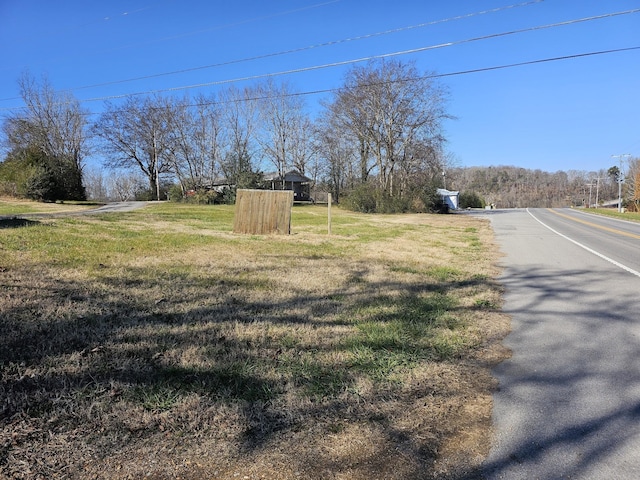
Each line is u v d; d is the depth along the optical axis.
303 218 24.50
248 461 2.24
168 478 2.10
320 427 2.58
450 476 2.18
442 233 16.95
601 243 13.54
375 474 2.18
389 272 7.69
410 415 2.77
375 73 35.03
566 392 3.15
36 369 3.16
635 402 2.99
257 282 6.49
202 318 4.59
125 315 4.58
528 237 15.58
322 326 4.45
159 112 48.16
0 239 9.16
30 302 4.81
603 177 97.81
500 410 2.87
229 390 2.96
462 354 3.88
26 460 2.16
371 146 38.03
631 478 2.17
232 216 22.53
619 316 5.18
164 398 2.82
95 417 2.57
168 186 54.56
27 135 44.62
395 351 3.83
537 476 2.18
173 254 8.80
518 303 5.81
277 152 51.66
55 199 35.31
